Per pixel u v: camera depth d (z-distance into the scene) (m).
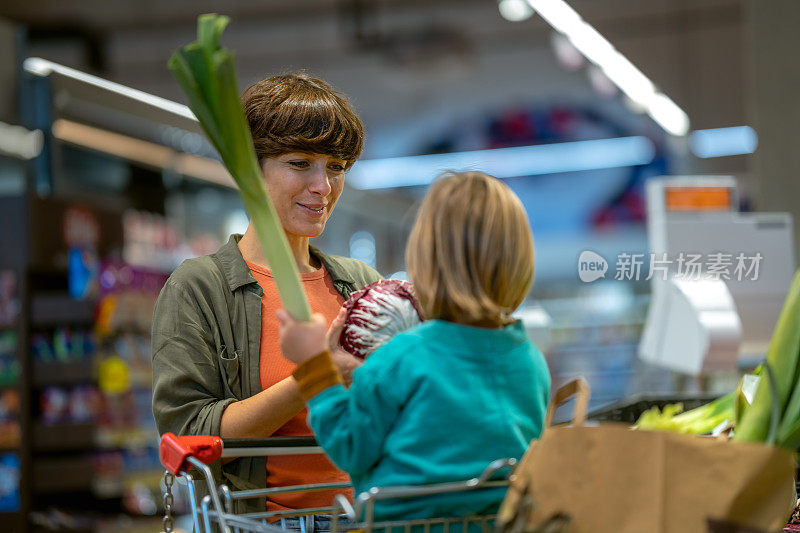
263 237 1.32
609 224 17.64
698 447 1.18
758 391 1.42
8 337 5.58
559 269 17.83
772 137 7.00
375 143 17.41
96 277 5.84
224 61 1.27
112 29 13.38
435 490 1.19
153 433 6.27
